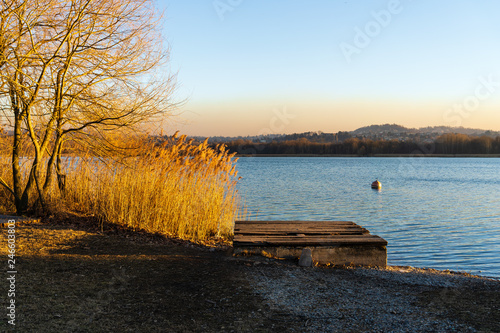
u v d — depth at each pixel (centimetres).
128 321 475
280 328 479
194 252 890
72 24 1034
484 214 2338
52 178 1248
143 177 1165
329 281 692
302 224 1050
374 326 493
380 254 831
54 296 531
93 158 1256
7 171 1216
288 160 16612
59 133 1107
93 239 905
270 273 720
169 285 622
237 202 1349
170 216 1131
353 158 19050
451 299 608
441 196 3441
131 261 752
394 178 6041
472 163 13375
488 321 510
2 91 1009
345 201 2975
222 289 614
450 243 1508
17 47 995
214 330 464
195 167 1200
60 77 1078
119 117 1049
